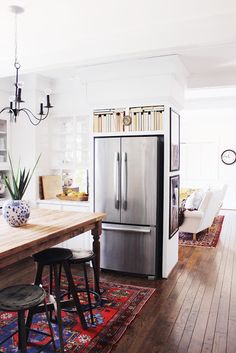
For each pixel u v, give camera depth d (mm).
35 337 2596
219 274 4121
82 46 3473
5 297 1931
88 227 3066
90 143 4312
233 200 9805
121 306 3168
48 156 5293
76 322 2838
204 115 9508
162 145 3957
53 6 2633
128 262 4043
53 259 2492
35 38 3383
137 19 2932
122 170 4004
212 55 3730
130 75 3920
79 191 5328
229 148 9758
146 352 2416
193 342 2551
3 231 2498
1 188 5051
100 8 2680
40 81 4922
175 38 3039
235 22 2793
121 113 4105
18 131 5094
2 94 4914
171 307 3152
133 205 3979
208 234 6371
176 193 4410
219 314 3018
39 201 4914
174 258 4414
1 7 2650
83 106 4949
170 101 3914
